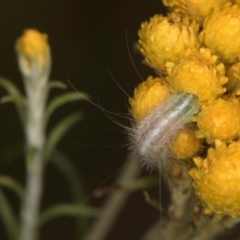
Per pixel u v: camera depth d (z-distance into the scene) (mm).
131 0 315
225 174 152
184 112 158
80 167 303
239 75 162
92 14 318
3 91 305
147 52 163
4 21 310
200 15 168
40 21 314
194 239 174
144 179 191
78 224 216
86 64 311
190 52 160
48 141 208
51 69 308
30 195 212
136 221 307
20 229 214
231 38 161
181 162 166
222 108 156
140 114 161
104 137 305
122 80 307
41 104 204
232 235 272
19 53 201
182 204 172
